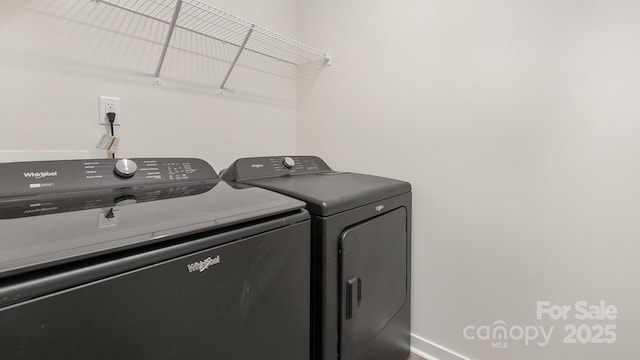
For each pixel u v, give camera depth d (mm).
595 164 1153
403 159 1676
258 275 770
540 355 1322
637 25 1054
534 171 1285
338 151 1959
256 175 1367
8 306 427
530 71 1272
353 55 1851
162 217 681
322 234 983
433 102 1553
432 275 1604
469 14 1419
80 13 1205
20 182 808
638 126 1069
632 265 1106
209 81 1648
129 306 541
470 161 1453
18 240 520
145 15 1307
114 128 1313
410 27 1613
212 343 672
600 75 1126
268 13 1909
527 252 1323
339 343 1062
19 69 1084
